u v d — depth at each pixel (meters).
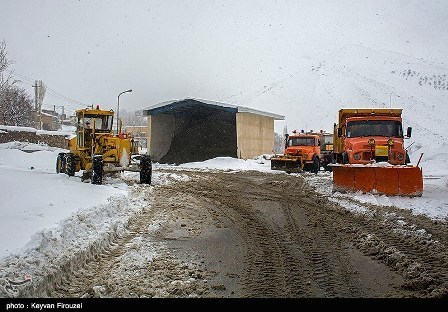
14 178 12.55
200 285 5.23
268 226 8.83
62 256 5.45
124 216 8.93
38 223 6.71
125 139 15.31
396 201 11.36
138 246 7.00
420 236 7.46
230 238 7.75
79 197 9.75
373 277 5.58
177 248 6.97
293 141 25.23
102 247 6.66
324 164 26.83
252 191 14.67
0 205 7.93
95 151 14.91
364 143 13.95
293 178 19.72
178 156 35.78
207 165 29.50
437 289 5.00
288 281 5.42
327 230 8.41
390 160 13.60
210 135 38.22
